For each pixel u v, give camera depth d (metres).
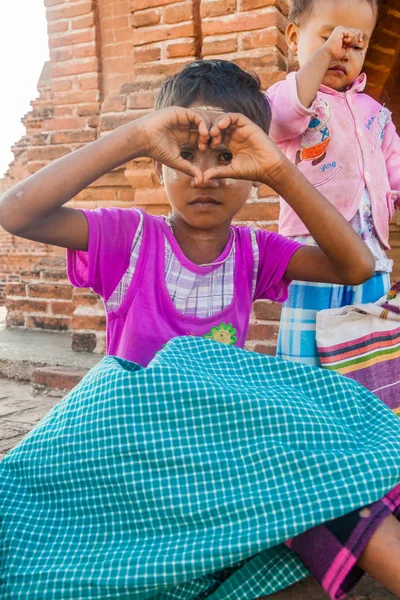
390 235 4.86
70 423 1.17
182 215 1.33
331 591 1.00
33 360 2.94
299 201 1.31
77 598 0.99
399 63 4.95
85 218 1.35
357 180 1.67
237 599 1.08
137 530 1.07
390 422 1.15
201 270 1.43
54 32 3.72
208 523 1.03
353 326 1.62
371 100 1.82
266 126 1.44
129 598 0.99
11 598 1.02
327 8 1.64
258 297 1.58
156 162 1.46
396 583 0.98
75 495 1.14
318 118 1.70
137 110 2.99
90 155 1.19
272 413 1.11
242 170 1.24
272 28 2.59
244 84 1.39
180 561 0.97
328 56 1.62
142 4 2.91
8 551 1.09
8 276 8.75
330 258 1.42
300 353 1.71
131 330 1.40
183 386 1.11
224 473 1.06
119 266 1.39
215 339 1.45
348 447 1.10
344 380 1.23
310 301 1.71
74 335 3.14
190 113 1.17
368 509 1.02
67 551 1.07
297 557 1.09
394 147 1.82
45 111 5.08
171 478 1.07
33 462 1.20
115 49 3.62
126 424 1.09
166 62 2.91
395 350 1.63
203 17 2.71
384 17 4.13
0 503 1.18
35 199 1.18
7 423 2.31
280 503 1.01
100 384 1.16
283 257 1.50
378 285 1.76
